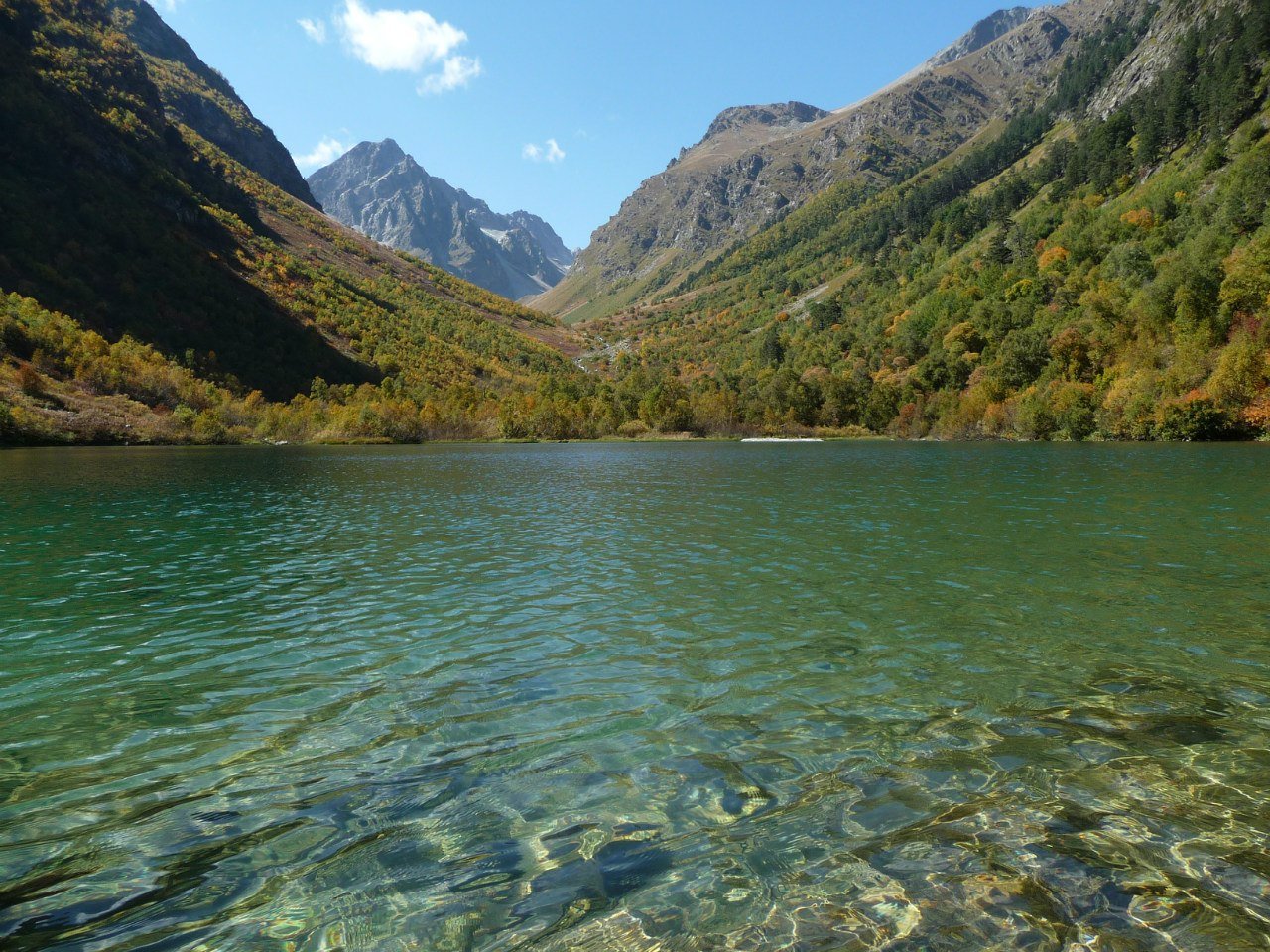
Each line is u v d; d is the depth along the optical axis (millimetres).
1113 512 26609
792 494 34500
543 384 176750
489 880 5855
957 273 183125
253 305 173375
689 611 13938
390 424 127562
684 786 7301
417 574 17438
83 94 197500
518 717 9102
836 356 184125
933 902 5438
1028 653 11328
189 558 19516
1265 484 35156
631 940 5098
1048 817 6605
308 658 11453
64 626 13289
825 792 7129
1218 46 191125
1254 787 7070
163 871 6008
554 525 25250
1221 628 12508
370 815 6840
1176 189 143500
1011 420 104750
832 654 11336
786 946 5012
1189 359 83000
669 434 137750
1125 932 5074
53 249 144750
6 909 5504
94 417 97938
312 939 5156
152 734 8727
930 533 22609
